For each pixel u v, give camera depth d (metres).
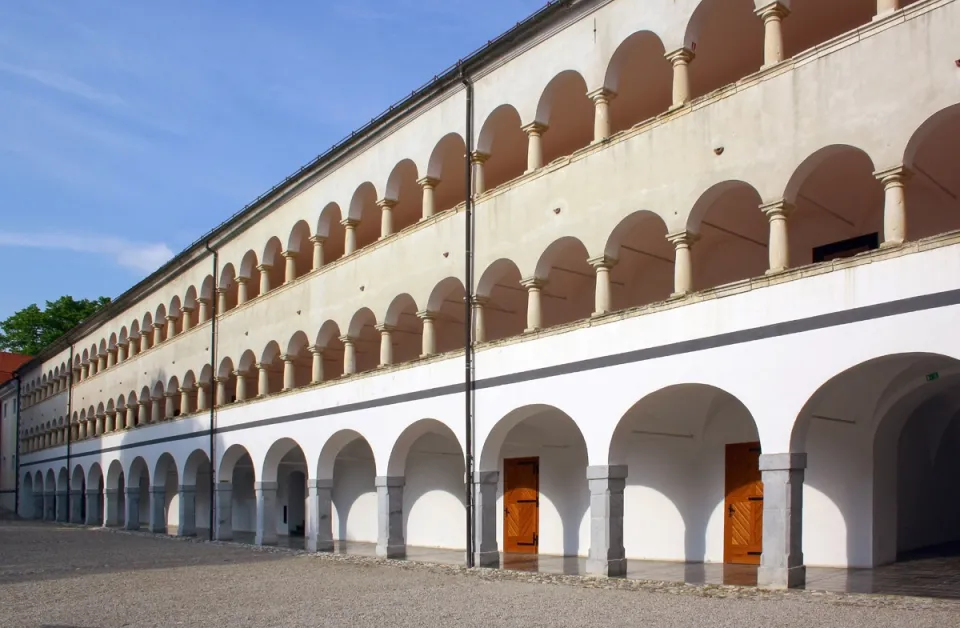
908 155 15.23
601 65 21.36
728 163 17.98
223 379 39.66
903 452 22.77
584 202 21.23
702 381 17.66
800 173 16.88
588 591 17.61
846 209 20.20
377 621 14.57
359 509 36.56
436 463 32.19
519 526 28.08
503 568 22.52
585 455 26.09
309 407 31.53
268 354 35.97
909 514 22.88
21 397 74.44
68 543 37.88
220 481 37.81
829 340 15.63
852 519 20.11
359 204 31.38
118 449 50.41
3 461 79.44
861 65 15.99
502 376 22.86
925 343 14.34
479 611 15.30
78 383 60.22
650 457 24.31
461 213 25.33
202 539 38.59
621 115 26.00
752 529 22.02
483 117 25.08
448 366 24.92
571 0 22.08
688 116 18.91
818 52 16.67
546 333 21.58
